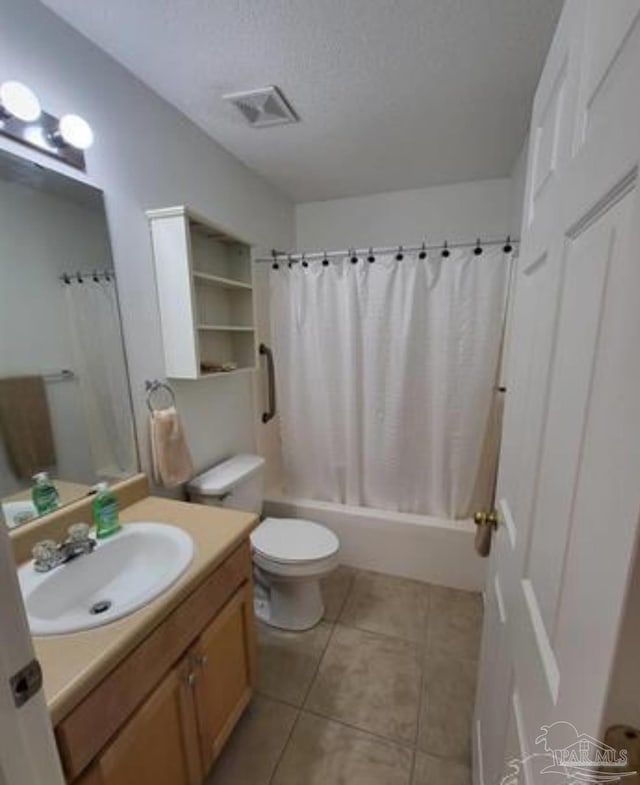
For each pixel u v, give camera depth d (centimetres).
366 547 235
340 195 268
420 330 218
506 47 132
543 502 67
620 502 37
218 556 116
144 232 152
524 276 97
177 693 104
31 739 50
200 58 136
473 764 124
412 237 262
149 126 152
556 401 63
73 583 110
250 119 174
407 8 116
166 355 162
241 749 137
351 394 233
